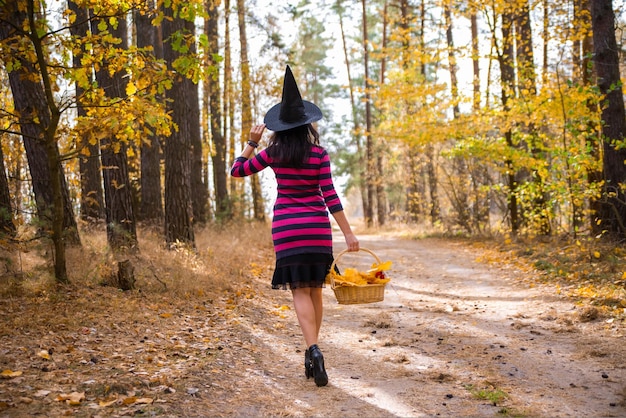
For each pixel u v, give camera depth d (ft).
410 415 11.30
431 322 20.52
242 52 70.38
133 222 30.04
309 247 13.05
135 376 12.68
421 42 51.24
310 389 13.00
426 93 50.47
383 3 96.78
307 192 13.38
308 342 13.19
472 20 70.33
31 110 23.86
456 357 15.66
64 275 20.98
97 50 19.95
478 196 58.44
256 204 74.49
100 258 25.90
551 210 40.14
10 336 14.76
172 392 12.06
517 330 18.72
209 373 13.66
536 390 12.67
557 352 15.76
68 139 22.04
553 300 22.63
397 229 82.79
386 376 14.02
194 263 28.96
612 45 32.73
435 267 36.70
